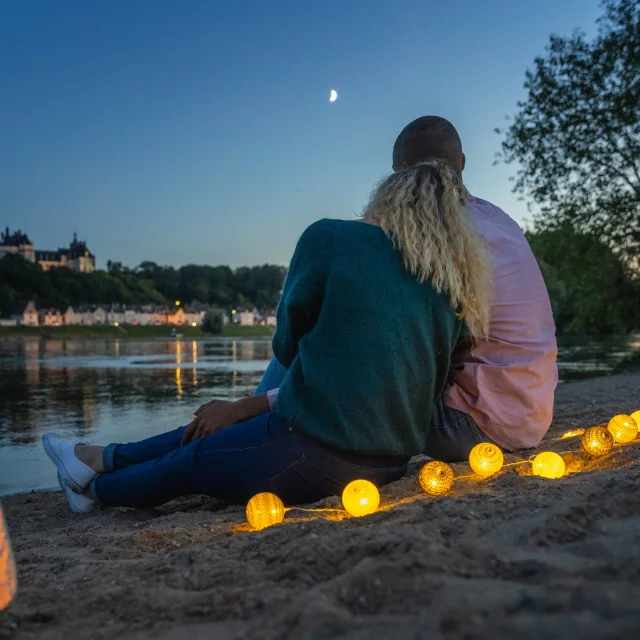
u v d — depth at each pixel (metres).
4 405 11.12
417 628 1.17
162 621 1.45
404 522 1.91
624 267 20.33
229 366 24.19
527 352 2.84
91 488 2.99
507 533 1.68
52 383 16.11
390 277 2.47
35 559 2.22
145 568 1.88
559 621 1.09
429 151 2.85
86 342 78.88
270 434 2.58
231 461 2.63
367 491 2.30
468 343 2.82
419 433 2.61
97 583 1.77
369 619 1.25
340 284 2.43
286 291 2.59
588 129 19.00
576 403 7.52
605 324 23.22
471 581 1.36
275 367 3.36
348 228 2.55
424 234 2.52
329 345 2.44
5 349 50.59
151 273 197.88
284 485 2.57
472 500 2.10
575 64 19.12
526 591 1.25
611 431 3.46
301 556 1.67
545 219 20.52
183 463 2.74
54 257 189.25
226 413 2.81
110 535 2.64
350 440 2.44
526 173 20.30
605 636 1.01
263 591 1.52
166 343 73.50
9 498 4.63
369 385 2.41
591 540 1.52
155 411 10.30
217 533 2.45
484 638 1.09
